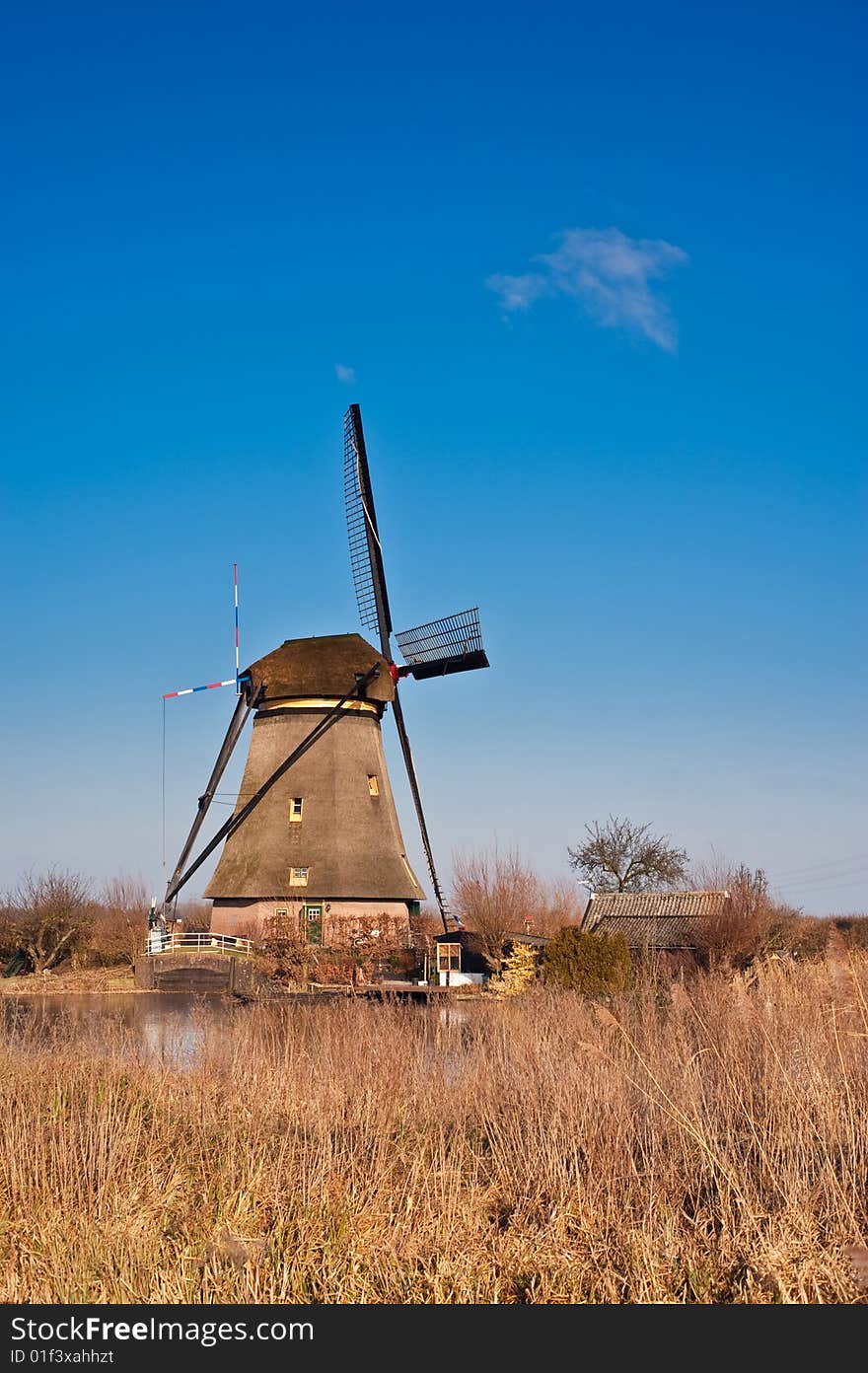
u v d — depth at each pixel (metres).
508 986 32.53
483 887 42.88
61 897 46.91
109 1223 9.56
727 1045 12.28
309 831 44.50
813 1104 10.68
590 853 62.41
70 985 41.53
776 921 35.34
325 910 43.81
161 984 40.59
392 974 41.22
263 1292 8.80
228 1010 23.55
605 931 32.09
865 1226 9.16
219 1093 14.16
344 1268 9.07
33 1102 12.76
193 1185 10.87
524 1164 10.94
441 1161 11.22
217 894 45.03
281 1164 10.91
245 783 46.25
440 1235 9.52
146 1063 15.84
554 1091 11.92
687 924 38.25
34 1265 8.98
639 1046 13.70
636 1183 10.25
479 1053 14.69
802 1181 9.66
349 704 45.91
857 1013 12.23
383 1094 13.42
